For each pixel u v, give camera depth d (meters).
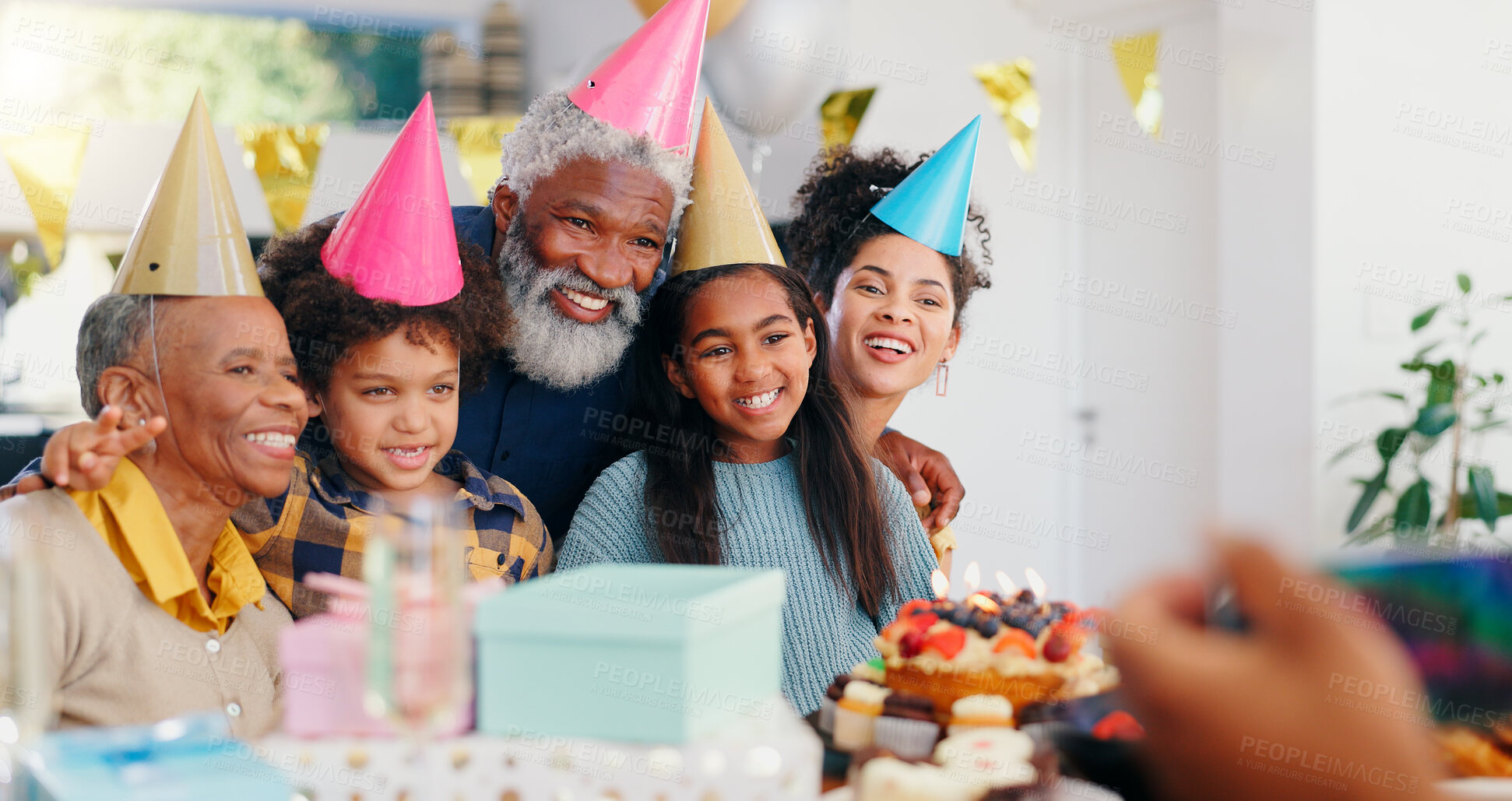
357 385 1.30
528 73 3.37
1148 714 0.30
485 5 3.31
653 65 1.59
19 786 0.66
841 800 0.72
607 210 1.60
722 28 1.99
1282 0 2.55
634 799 0.66
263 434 1.12
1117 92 3.04
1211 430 2.83
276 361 1.14
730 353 1.45
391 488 1.34
